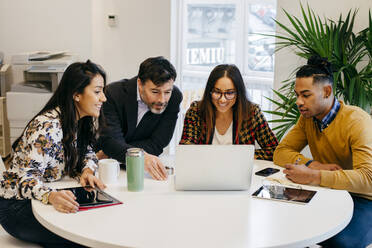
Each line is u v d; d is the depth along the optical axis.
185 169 2.01
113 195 1.98
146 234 1.59
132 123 2.69
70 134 2.10
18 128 4.86
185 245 1.50
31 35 5.46
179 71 5.41
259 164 2.53
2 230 2.27
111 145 2.58
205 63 5.53
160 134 2.75
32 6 5.40
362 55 3.36
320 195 2.03
